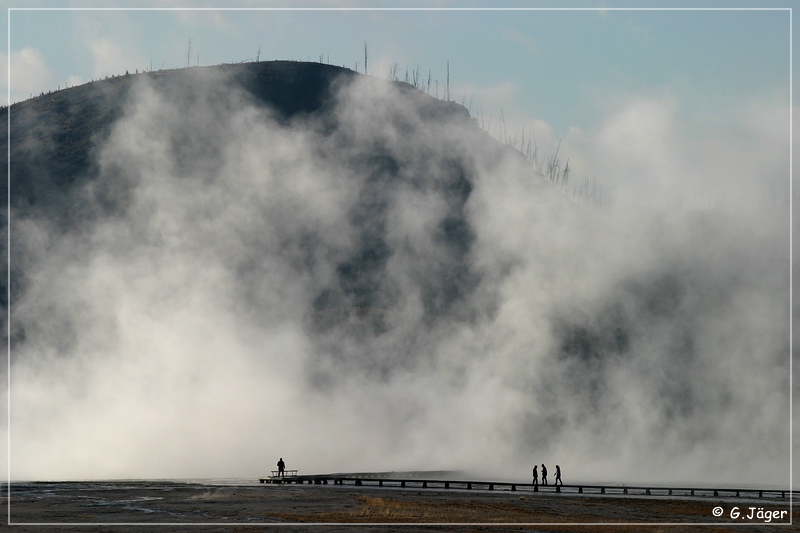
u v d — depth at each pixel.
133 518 63.66
